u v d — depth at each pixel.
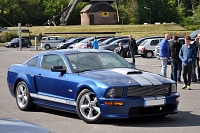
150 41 32.59
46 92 9.41
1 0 101.12
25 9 104.38
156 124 8.38
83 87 8.40
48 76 9.31
